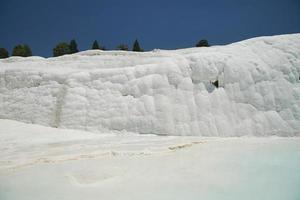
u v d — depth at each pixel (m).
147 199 4.44
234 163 6.65
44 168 6.69
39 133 12.87
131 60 23.62
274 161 6.79
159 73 14.83
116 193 4.78
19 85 17.20
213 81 14.00
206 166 6.43
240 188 4.87
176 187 4.99
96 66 23.09
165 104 13.70
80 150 8.81
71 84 15.94
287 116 12.66
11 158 7.90
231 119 12.84
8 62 25.34
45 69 18.16
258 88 13.41
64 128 14.27
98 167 6.61
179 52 24.88
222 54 14.86
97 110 14.60
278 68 14.02
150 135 12.88
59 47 41.78
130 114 13.96
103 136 12.59
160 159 7.34
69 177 5.86
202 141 10.34
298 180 5.26
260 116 12.71
